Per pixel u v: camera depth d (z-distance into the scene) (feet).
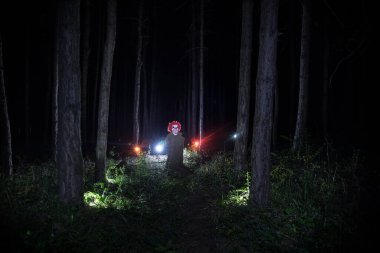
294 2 58.29
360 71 70.79
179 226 23.29
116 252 18.85
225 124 105.81
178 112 105.91
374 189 27.22
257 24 67.41
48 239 18.29
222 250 19.93
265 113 24.56
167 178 34.99
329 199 25.05
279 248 19.20
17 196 23.49
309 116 80.48
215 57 98.68
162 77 99.35
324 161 36.70
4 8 66.33
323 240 19.77
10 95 85.35
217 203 26.96
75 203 23.77
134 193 29.17
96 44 81.41
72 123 23.81
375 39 43.14
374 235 20.12
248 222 22.18
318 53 70.38
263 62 24.35
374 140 53.16
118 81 102.99
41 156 53.11
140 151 57.21
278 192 26.99
